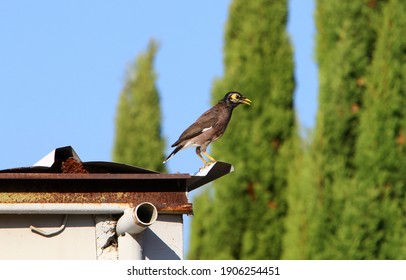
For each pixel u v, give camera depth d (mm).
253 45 20859
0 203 9203
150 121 23281
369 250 17172
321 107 18078
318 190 17609
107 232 9477
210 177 10289
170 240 9633
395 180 17422
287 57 20906
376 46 18312
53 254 9375
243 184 20219
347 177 17594
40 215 9414
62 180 9352
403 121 17641
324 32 18969
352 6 18594
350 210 17312
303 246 17703
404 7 18125
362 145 17609
